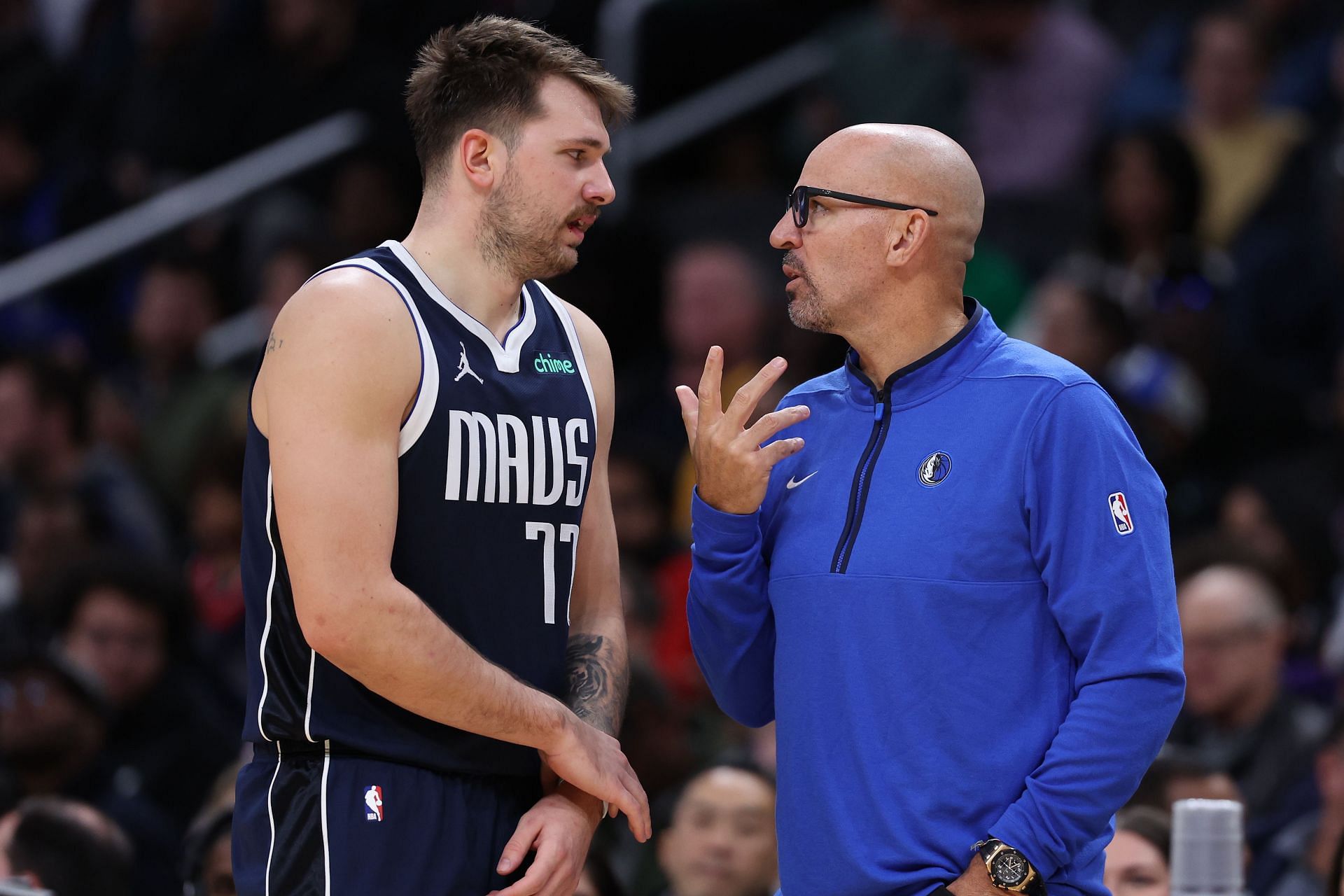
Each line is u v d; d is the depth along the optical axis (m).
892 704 9.86
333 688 9.84
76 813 13.50
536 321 10.52
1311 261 24.28
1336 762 14.51
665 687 17.14
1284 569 17.98
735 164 30.73
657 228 28.30
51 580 20.11
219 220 30.25
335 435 9.51
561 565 10.43
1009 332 23.73
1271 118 26.09
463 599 9.99
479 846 10.05
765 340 24.84
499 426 10.05
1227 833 11.52
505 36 10.17
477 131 10.09
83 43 34.34
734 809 14.51
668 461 22.58
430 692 9.59
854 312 10.41
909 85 27.41
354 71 30.66
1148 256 23.19
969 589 9.86
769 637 10.85
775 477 10.79
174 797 19.23
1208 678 16.62
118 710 19.47
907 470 10.16
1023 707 9.85
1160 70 27.38
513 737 9.84
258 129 30.92
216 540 23.02
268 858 9.90
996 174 26.89
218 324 28.91
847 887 9.86
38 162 33.31
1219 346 22.34
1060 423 9.90
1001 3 26.83
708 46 30.88
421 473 9.84
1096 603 9.68
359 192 28.47
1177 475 21.03
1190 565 17.47
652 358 26.97
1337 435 21.78
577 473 10.44
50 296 30.72
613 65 30.00
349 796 9.79
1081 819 9.54
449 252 10.18
